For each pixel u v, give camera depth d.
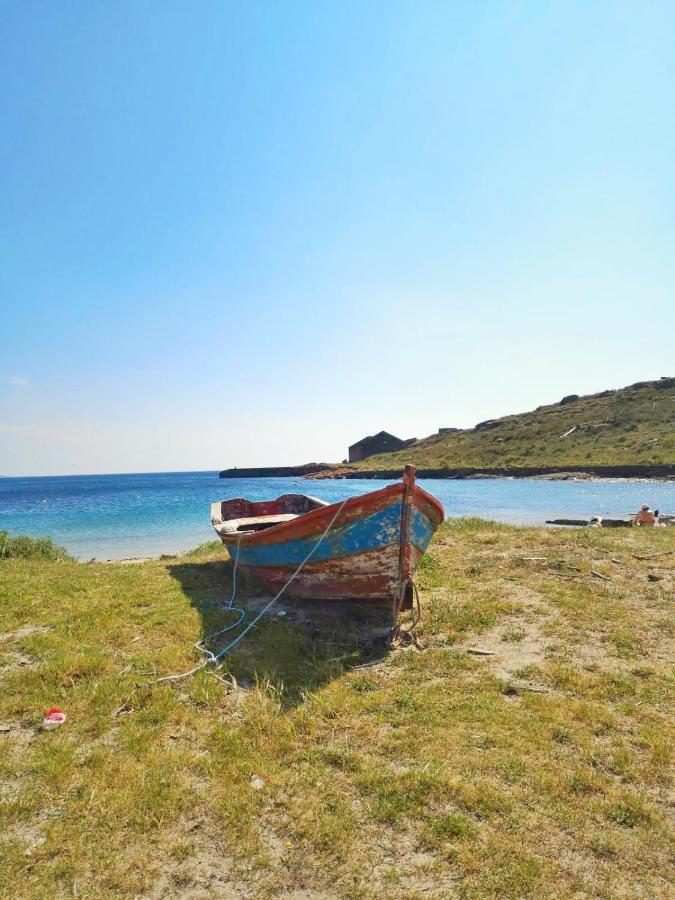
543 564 9.83
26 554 14.02
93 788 3.73
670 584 8.36
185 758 4.09
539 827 3.27
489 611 7.26
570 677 5.20
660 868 2.95
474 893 2.81
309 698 5.00
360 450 132.50
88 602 8.54
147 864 3.09
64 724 4.64
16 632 7.16
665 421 79.12
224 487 83.88
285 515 12.98
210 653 6.22
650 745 4.05
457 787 3.62
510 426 105.69
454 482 70.25
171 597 8.84
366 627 7.18
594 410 97.38
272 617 7.65
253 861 3.09
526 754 4.01
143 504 48.81
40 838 3.32
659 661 5.62
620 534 13.87
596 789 3.60
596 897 2.77
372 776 3.79
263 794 3.68
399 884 2.90
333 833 3.27
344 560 7.25
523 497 43.41
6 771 3.97
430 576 9.36
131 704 5.00
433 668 5.62
